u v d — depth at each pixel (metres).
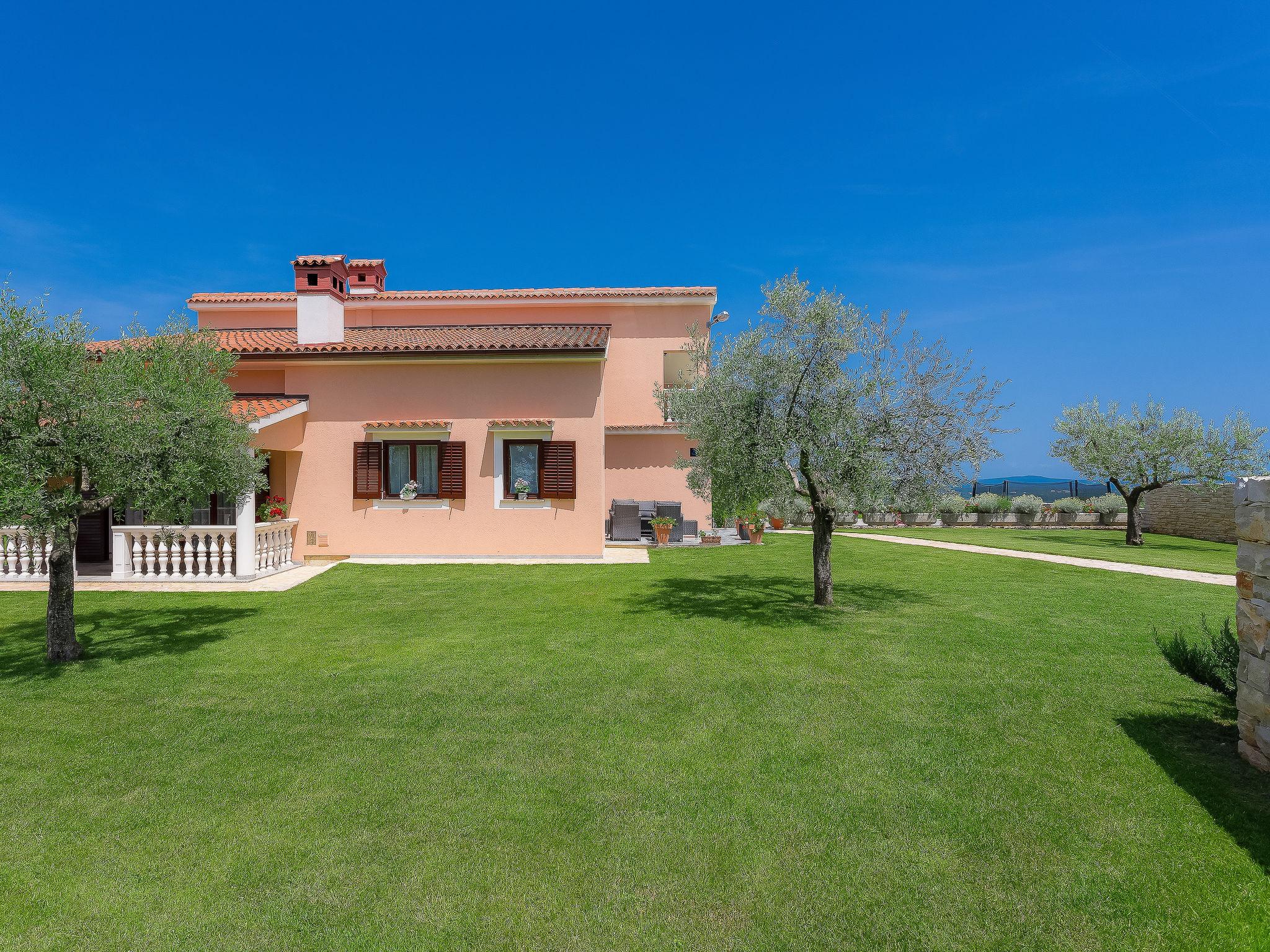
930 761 4.81
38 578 12.69
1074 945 2.88
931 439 9.53
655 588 12.23
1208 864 3.48
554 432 15.91
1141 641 8.30
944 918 3.08
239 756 5.00
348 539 15.82
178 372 8.79
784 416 9.71
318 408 15.90
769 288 9.95
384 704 6.14
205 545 12.98
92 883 3.41
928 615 9.86
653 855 3.62
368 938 2.96
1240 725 4.85
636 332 23.28
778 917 3.10
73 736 5.42
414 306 22.97
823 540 10.50
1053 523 30.33
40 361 6.76
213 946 2.93
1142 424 22.67
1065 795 4.28
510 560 15.70
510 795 4.33
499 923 3.06
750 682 6.70
